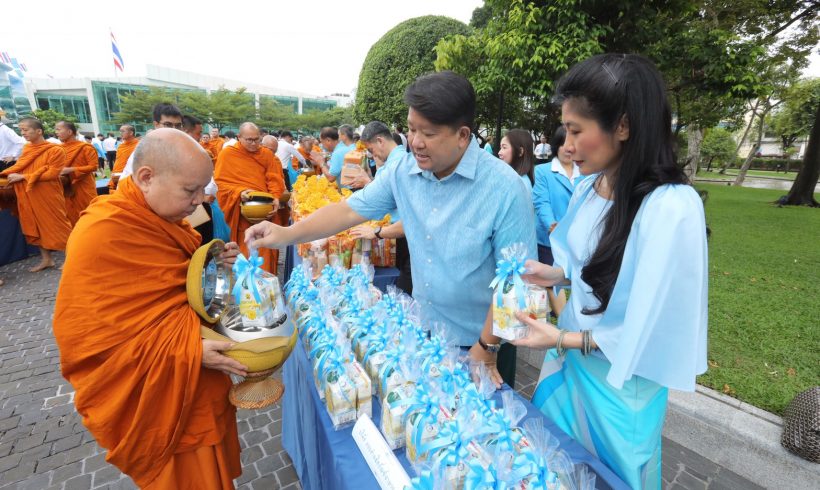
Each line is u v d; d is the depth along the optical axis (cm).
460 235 149
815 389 228
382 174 176
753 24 1109
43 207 558
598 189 121
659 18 546
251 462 245
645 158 96
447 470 88
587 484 95
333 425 123
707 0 888
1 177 547
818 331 368
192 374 123
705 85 550
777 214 1071
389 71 1187
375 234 272
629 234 101
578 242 124
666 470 243
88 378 117
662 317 95
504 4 588
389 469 100
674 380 98
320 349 137
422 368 122
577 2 504
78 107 4522
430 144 133
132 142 582
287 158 871
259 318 133
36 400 298
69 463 241
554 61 506
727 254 643
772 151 5316
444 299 162
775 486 226
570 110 100
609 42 545
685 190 94
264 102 5222
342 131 651
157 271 124
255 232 165
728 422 246
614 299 104
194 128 498
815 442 212
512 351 220
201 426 137
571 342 112
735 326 379
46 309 452
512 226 147
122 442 122
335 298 182
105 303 114
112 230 115
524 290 124
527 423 111
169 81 5112
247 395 133
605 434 115
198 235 158
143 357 119
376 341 142
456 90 128
